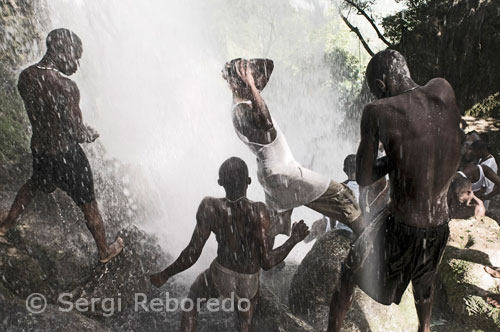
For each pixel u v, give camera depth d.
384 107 3.51
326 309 4.79
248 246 4.16
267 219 4.16
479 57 13.88
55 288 4.51
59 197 5.08
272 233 4.59
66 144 4.32
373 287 3.94
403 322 4.54
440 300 4.95
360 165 3.71
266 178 4.28
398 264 3.75
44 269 4.56
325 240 4.99
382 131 3.51
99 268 4.66
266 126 4.06
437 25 14.80
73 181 4.38
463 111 13.96
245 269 4.20
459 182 5.91
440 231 3.62
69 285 4.57
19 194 4.57
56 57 4.28
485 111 13.55
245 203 4.14
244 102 4.14
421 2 16.47
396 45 17.17
